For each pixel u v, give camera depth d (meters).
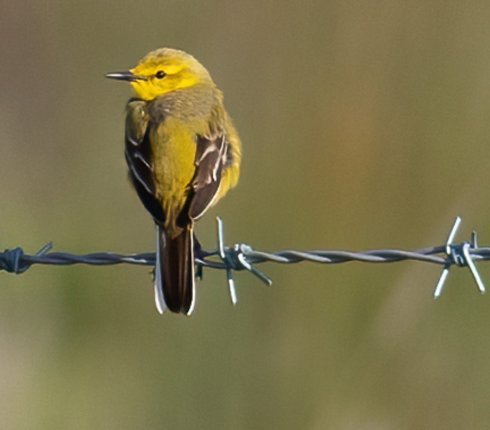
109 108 16.08
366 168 14.98
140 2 16.27
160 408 12.89
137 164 9.99
